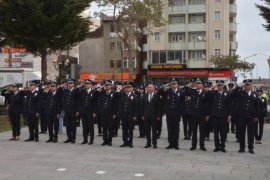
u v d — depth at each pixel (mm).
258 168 11344
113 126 16797
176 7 64812
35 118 16547
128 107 15094
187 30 64500
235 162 12188
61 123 19500
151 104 14875
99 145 15516
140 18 41250
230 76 57219
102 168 11078
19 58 50344
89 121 15820
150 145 15141
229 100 14281
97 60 67688
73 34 29922
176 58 64812
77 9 29641
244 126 14133
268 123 27328
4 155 13078
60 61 40094
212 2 63781
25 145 15383
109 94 15516
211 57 60594
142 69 66875
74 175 10227
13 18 28547
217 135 14344
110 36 66125
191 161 12250
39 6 28094
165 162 12023
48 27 28500
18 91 16875
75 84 16781
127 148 14773
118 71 65438
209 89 14773
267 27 29109
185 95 14812
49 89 16562
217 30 63781
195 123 14539
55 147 14891
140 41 66625
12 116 16828
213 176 10250
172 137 14805
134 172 10602
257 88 17031
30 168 11062
